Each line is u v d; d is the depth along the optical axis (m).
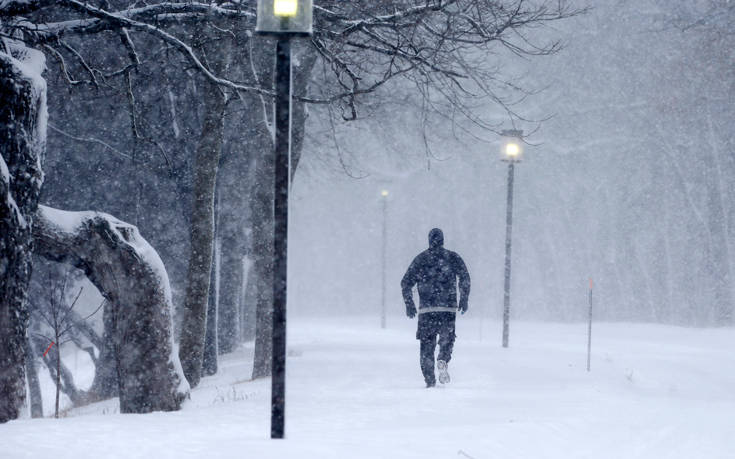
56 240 24.03
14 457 12.49
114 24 26.02
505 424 17.81
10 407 21.50
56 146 50.78
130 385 24.97
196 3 27.61
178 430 15.80
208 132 39.59
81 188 51.44
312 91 52.84
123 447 13.38
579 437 17.22
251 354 65.75
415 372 36.28
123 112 49.50
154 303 25.03
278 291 14.76
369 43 33.06
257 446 13.41
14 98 21.77
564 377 35.81
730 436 17.97
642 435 17.84
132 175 51.72
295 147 47.62
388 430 16.72
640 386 37.44
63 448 13.20
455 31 30.88
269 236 45.03
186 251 53.16
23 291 21.91
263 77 44.72
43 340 55.00
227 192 62.56
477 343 62.88
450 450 14.18
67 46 28.67
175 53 42.53
